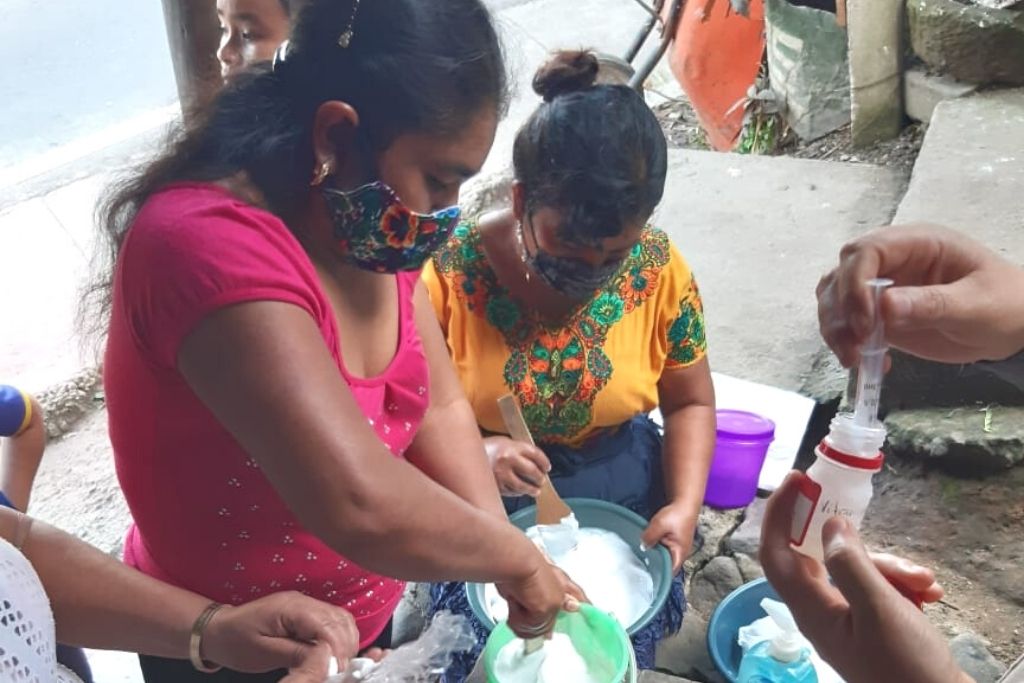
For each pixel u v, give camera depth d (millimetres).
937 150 2891
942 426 2230
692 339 1863
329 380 981
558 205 1480
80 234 3699
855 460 926
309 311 1016
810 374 2562
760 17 3572
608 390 1800
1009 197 2613
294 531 1231
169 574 1293
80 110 4527
